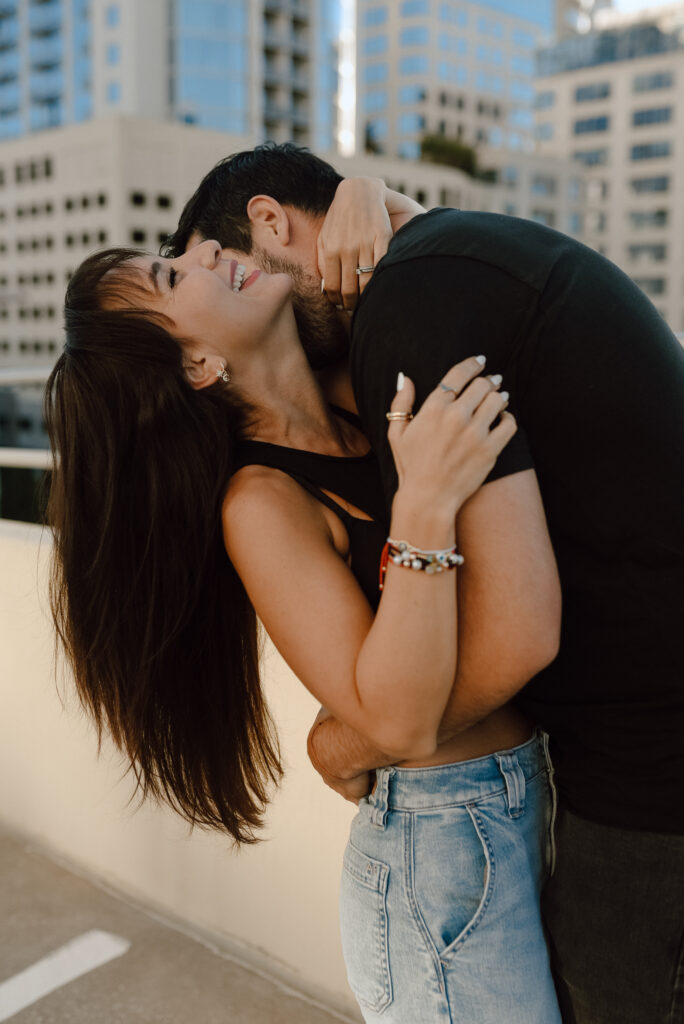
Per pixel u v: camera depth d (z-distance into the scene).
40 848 2.41
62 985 1.90
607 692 0.91
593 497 0.87
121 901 2.18
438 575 0.83
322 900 1.80
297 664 0.94
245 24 62.81
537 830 1.03
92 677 1.15
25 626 2.30
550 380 0.86
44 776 2.36
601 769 0.93
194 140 54.53
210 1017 1.79
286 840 1.84
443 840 0.98
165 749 1.19
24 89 67.62
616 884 0.92
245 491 1.00
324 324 1.18
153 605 1.05
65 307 1.05
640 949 0.91
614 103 72.38
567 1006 1.00
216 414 1.02
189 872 2.06
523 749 1.03
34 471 2.69
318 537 0.99
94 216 54.03
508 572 0.83
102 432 1.02
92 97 64.62
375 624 0.86
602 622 0.89
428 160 69.94
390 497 0.93
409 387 0.86
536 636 0.83
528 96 83.38
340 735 1.04
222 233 1.19
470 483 0.82
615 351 0.86
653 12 71.69
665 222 71.44
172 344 1.00
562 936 0.97
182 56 62.00
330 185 1.19
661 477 0.86
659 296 72.00
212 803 1.27
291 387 1.09
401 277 0.90
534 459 0.88
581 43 73.69
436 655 0.83
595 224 74.19
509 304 0.86
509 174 70.62
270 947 1.91
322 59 67.75
